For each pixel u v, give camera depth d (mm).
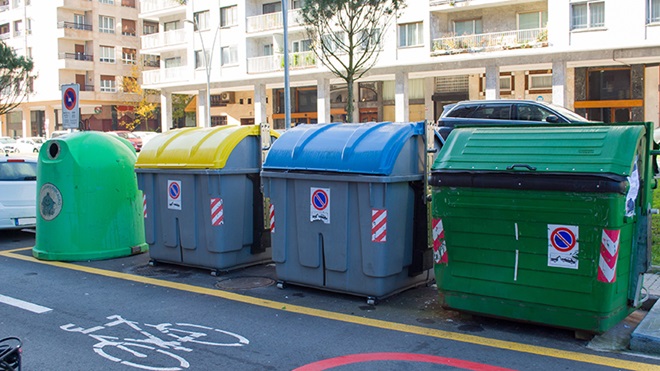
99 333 5988
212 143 8258
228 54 43219
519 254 5594
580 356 5168
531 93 35719
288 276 7402
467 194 5812
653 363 5012
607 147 5219
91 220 9422
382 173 6426
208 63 44156
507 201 5574
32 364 5203
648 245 5582
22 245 11086
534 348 5367
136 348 5559
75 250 9383
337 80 40031
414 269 6988
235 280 8023
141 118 57312
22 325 6273
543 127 5770
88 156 9492
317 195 6988
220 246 8172
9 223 11273
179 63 47594
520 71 35969
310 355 5309
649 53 28031
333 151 6906
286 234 7359
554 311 5469
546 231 5414
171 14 47781
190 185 8344
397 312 6504
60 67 55375
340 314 6465
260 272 8453
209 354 5379
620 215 5102
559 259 5363
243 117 48781
